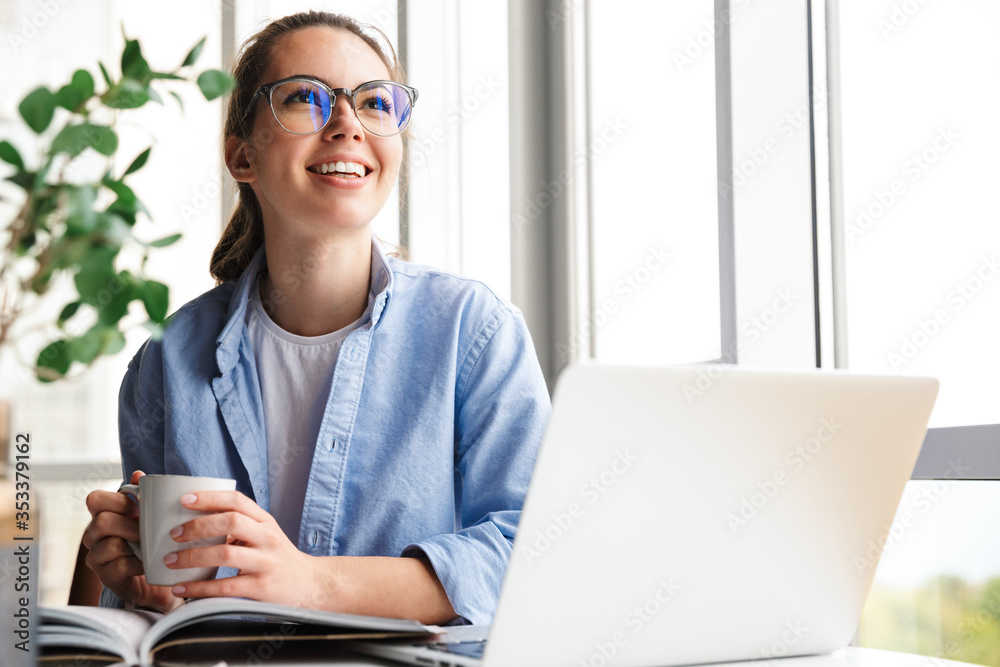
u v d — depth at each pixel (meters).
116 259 0.49
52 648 0.63
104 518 0.85
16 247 0.47
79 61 2.26
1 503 0.50
